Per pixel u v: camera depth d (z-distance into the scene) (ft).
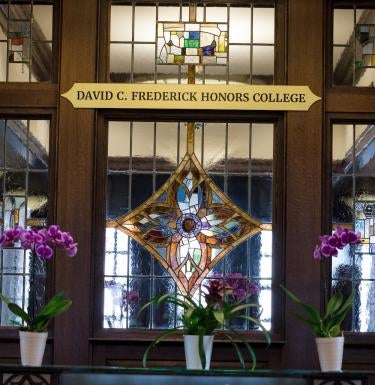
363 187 18.01
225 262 17.94
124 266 17.94
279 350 17.44
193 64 18.26
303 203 17.52
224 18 18.33
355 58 18.17
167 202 18.10
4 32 18.33
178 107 17.88
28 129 18.17
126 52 18.25
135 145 18.15
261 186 18.06
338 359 15.20
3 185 18.12
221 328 17.58
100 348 17.57
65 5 17.94
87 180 17.63
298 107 17.71
